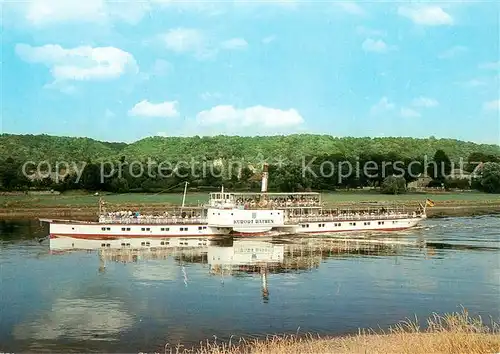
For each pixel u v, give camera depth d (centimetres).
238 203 12950
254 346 5031
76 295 7025
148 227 12162
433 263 9162
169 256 10056
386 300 6656
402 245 11438
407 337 4791
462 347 4284
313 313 6131
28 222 16038
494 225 15375
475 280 7750
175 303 6606
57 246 11200
